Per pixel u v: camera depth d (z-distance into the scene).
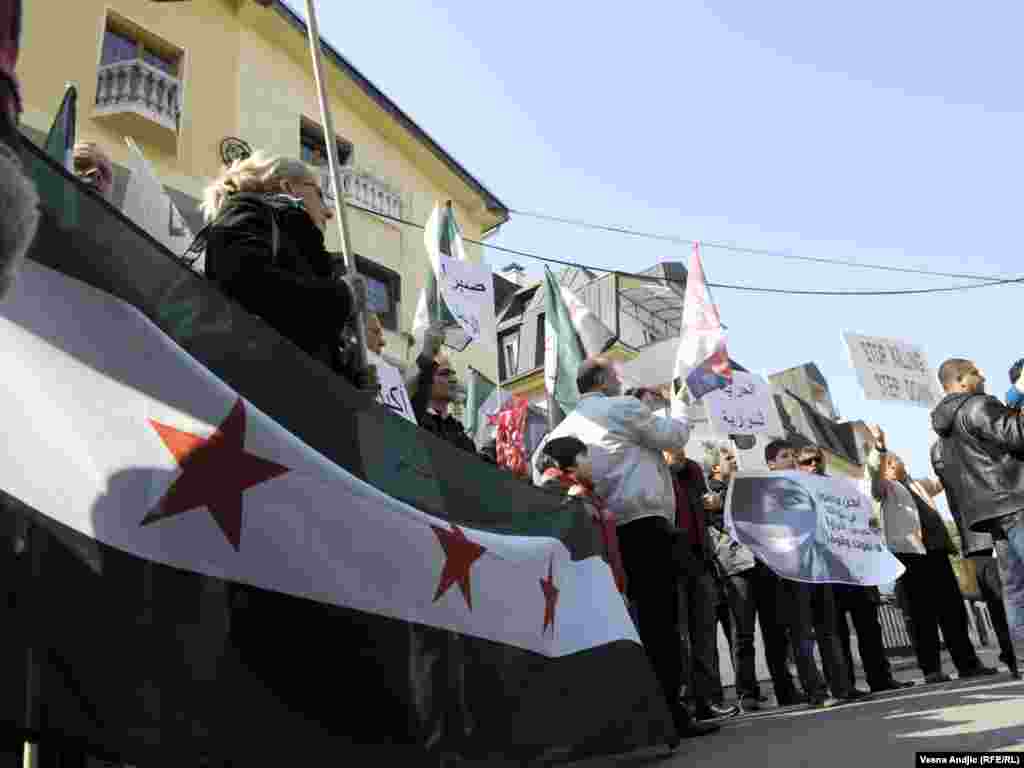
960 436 5.13
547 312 8.62
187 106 13.61
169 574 2.09
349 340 3.39
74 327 2.13
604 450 4.94
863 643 7.36
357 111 17.36
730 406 7.44
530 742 3.02
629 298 25.95
